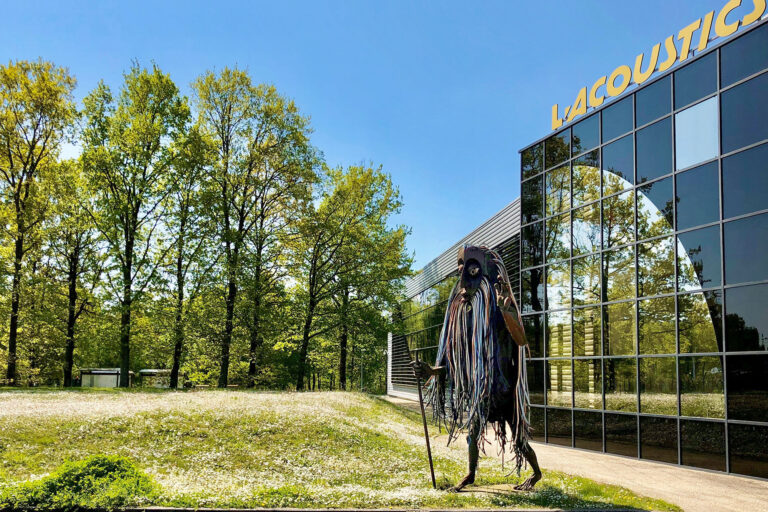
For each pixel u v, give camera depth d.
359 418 16.44
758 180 12.98
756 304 12.75
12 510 6.59
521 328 8.78
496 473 10.98
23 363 34.72
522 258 22.33
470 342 9.10
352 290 34.56
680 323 14.72
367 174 35.53
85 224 27.55
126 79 28.86
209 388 27.28
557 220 20.31
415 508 7.41
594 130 18.66
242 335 30.77
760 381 12.42
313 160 32.88
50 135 28.98
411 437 15.05
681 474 12.85
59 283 30.05
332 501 7.75
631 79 17.11
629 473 12.89
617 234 17.33
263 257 31.53
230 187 31.33
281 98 32.09
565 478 10.62
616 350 16.91
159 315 28.14
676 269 15.00
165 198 29.12
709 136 14.35
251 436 12.41
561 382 19.25
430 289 43.22
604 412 17.08
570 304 19.22
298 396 20.55
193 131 28.81
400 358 54.88
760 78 13.09
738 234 13.34
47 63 28.86
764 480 12.02
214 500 7.36
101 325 29.39
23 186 28.83
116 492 7.05
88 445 10.95
